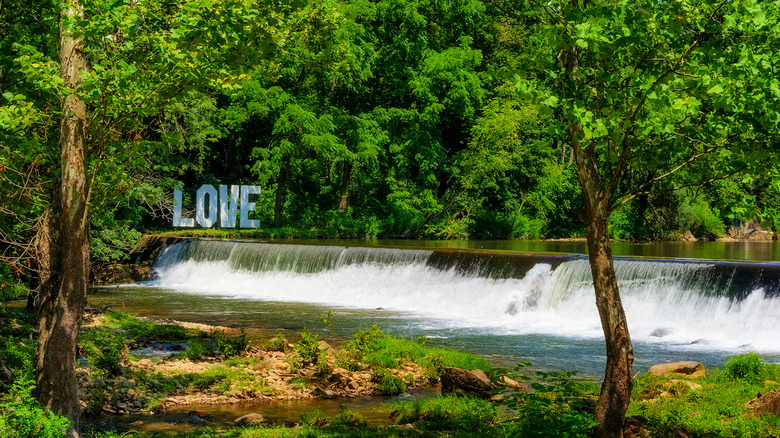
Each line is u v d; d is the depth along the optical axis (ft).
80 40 26.76
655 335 69.67
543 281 83.05
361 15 157.07
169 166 135.44
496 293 85.25
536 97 22.62
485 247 136.46
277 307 89.45
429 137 175.11
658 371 47.11
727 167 25.08
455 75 171.12
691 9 22.08
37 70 24.85
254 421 38.40
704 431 33.19
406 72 172.35
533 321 78.28
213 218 157.28
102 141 27.76
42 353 27.45
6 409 26.37
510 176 194.70
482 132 173.78
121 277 113.70
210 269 116.88
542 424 29.12
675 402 38.40
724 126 24.61
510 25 190.49
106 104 26.09
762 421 34.19
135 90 25.82
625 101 24.94
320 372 49.32
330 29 36.55
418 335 69.00
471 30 190.60
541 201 191.93
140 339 58.95
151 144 29.27
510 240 175.94
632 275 78.28
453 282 90.12
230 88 28.22
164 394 43.68
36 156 31.71
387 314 84.38
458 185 191.52
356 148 166.71
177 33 25.16
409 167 188.03
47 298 28.19
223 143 179.42
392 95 178.81
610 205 27.20
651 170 28.09
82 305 27.73
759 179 25.41
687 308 72.02
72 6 25.18
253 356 54.49
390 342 57.31
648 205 175.94
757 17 20.48
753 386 42.01
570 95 23.89
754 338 66.08
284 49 35.04
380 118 169.48
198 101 120.06
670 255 115.85
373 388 47.03
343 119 161.48
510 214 190.70
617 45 22.97
